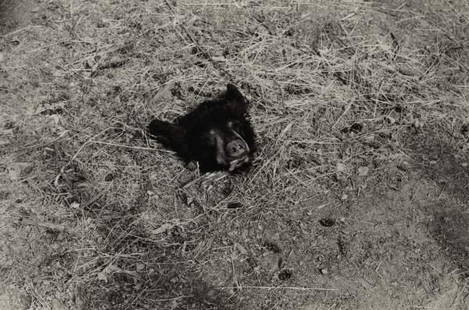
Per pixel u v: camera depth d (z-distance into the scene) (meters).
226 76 2.99
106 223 2.69
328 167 2.82
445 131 2.91
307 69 3.03
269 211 2.73
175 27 3.12
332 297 2.59
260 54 3.06
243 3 3.20
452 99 2.98
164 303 2.57
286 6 3.21
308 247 2.67
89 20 3.14
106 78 2.98
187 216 2.72
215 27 3.13
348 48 3.10
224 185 2.79
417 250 2.68
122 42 3.08
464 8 3.25
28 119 2.89
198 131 2.82
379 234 2.70
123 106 2.92
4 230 2.67
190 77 2.99
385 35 3.15
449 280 2.63
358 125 2.91
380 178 2.80
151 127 2.83
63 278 2.60
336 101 2.95
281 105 2.93
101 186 2.76
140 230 2.68
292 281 2.62
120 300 2.57
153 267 2.62
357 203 2.76
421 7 3.25
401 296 2.60
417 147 2.88
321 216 2.73
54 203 2.72
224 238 2.68
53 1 3.20
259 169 2.81
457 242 2.70
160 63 3.02
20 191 2.74
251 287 2.60
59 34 3.11
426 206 2.76
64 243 2.65
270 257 2.65
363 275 2.63
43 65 3.03
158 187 2.77
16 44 3.09
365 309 2.58
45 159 2.80
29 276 2.60
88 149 2.83
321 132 2.89
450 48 3.12
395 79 3.02
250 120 2.90
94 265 2.62
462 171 2.83
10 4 3.21
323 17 3.18
